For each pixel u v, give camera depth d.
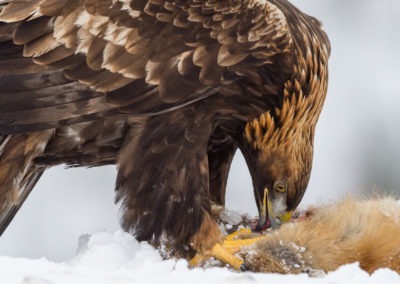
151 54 13.95
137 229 14.01
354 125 33.88
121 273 11.72
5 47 13.79
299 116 14.63
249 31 14.18
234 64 14.12
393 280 11.62
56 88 13.74
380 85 37.91
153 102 13.91
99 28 13.90
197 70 13.98
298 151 14.77
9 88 13.67
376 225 12.95
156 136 14.01
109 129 14.04
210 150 15.30
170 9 14.02
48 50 13.77
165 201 13.96
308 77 14.64
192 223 13.93
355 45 39.84
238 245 13.83
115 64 13.88
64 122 13.75
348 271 11.86
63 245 28.78
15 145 13.98
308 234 13.00
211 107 14.27
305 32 14.73
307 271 12.85
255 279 11.46
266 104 14.55
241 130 14.82
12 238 28.53
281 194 14.80
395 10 40.16
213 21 14.09
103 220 29.67
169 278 11.48
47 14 13.85
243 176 27.12
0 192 14.06
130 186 14.02
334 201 13.98
